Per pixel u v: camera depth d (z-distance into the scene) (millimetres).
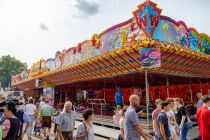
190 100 18359
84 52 14172
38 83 24344
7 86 79812
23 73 32312
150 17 9281
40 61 24078
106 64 11977
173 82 18688
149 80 16859
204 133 4664
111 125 11648
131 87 23047
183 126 7066
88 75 14938
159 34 9672
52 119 9055
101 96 27047
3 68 79875
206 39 13531
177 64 11133
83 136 4156
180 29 11180
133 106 4141
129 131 3984
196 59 11812
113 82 18844
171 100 5094
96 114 15703
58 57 19094
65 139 5508
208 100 4801
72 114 5688
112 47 11055
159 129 5000
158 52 9016
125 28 10273
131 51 9680
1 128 3689
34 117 9820
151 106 13516
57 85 22562
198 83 18156
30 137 8938
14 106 4113
